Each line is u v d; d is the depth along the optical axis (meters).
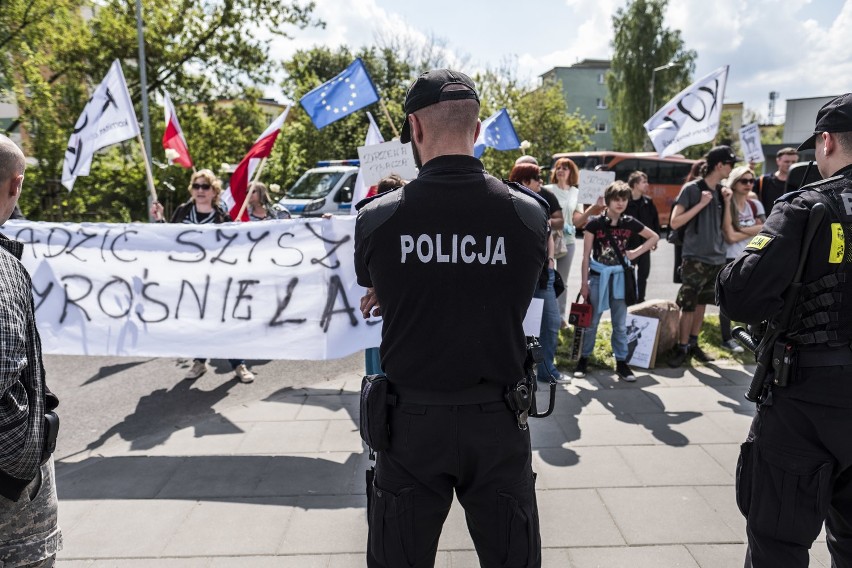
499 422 1.64
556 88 29.34
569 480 3.25
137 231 4.11
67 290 4.14
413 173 4.98
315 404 4.50
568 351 5.61
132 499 3.14
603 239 4.85
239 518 2.95
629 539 2.72
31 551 1.72
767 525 1.90
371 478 1.79
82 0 14.66
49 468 1.80
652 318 5.16
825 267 1.80
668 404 4.33
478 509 1.68
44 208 13.70
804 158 13.80
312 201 12.78
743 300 1.86
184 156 6.70
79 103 13.84
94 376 5.27
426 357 1.59
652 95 37.41
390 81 33.16
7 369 1.48
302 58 21.72
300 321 4.03
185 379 5.19
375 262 1.62
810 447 1.84
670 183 22.05
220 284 4.07
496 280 1.58
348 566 2.58
